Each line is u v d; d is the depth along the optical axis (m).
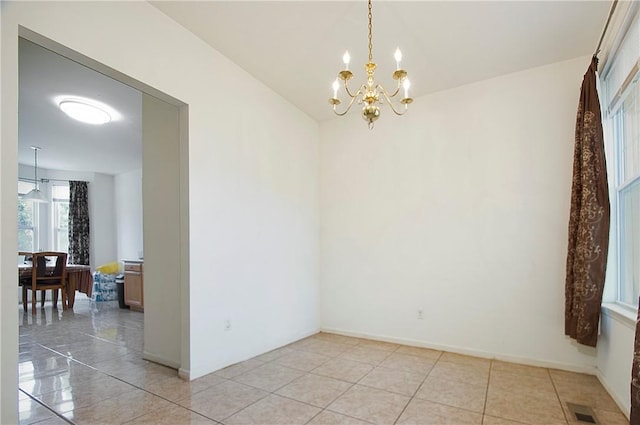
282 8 2.46
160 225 3.15
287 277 3.87
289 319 3.87
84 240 7.50
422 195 3.76
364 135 4.21
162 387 2.57
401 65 3.19
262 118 3.58
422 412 2.20
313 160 4.45
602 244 2.55
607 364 2.55
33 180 7.24
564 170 3.08
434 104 3.73
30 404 2.29
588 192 2.59
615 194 2.65
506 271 3.28
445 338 3.55
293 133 4.07
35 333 4.19
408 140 3.88
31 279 5.57
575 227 2.79
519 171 3.27
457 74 3.35
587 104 2.65
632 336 2.10
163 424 2.04
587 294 2.60
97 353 3.39
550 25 2.59
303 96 3.88
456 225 3.55
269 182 3.64
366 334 4.05
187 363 2.71
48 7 1.88
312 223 4.37
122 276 6.17
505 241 3.30
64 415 2.14
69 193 7.58
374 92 2.21
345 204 4.31
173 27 2.64
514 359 3.19
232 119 3.19
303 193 4.21
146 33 2.43
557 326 3.04
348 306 4.21
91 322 4.80
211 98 2.97
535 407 2.27
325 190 4.48
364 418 2.12
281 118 3.87
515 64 3.17
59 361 3.15
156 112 3.23
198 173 2.83
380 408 2.26
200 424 2.04
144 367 2.99
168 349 3.03
